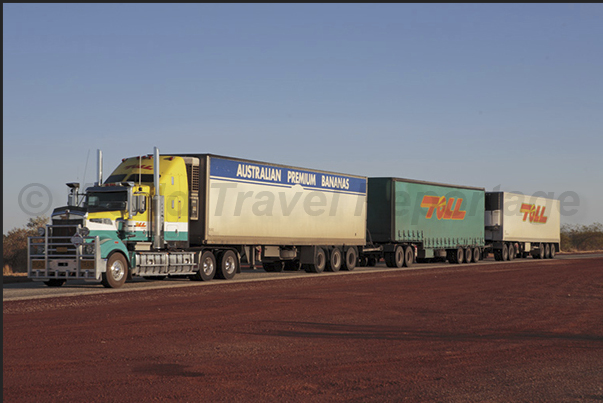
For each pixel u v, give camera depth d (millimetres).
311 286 23000
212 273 25375
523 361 10195
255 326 13508
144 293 19719
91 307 16188
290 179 28938
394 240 35750
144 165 23375
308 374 9148
